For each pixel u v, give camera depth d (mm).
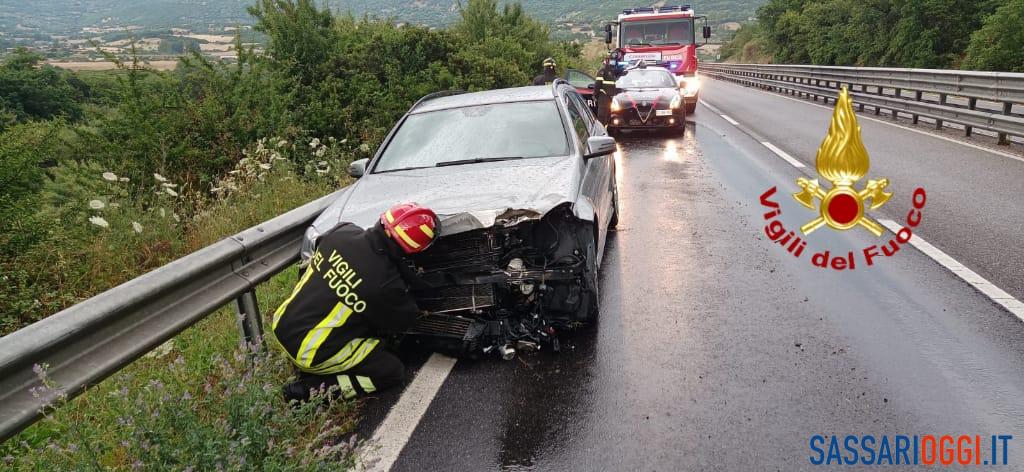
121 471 3145
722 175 10383
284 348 3943
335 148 9586
